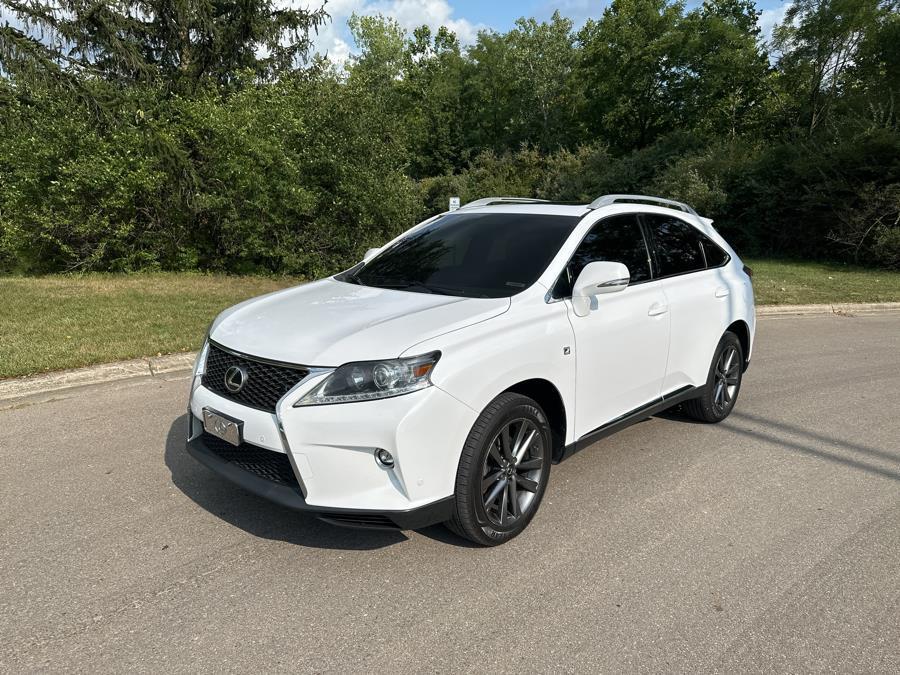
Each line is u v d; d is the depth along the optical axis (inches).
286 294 158.6
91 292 406.6
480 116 2082.9
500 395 127.3
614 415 161.0
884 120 807.7
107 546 129.0
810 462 180.2
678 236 192.1
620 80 1453.0
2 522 137.3
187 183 532.4
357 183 560.4
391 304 138.6
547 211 171.9
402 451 112.2
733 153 961.5
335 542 132.8
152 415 203.2
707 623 108.9
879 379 269.6
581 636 104.9
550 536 137.3
